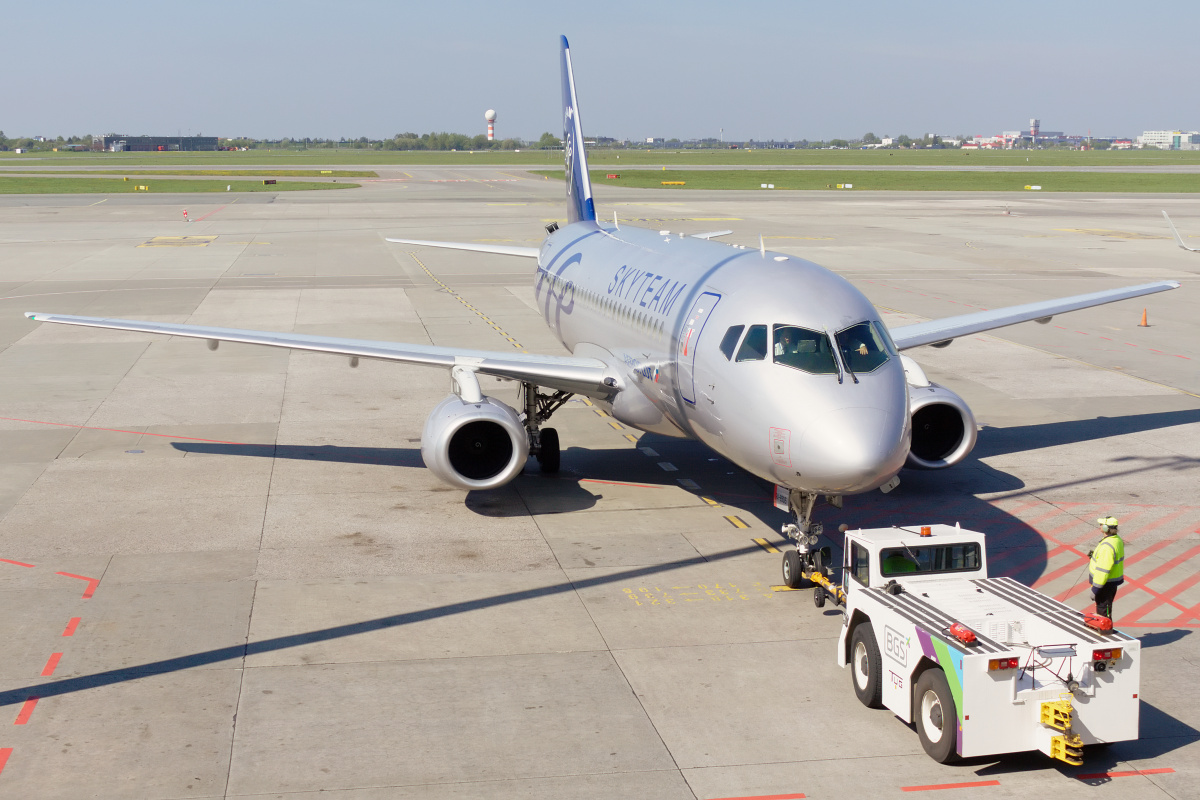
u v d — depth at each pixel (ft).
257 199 362.74
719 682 44.34
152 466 75.15
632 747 39.04
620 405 70.44
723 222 269.64
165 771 37.01
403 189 423.64
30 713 41.04
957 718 36.63
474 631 49.16
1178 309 146.82
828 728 40.65
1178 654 47.29
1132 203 345.31
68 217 289.53
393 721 40.75
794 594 54.03
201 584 54.24
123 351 115.44
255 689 43.21
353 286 166.61
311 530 62.75
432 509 67.05
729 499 69.77
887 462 48.21
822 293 54.34
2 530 61.57
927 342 77.00
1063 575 56.70
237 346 117.91
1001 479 74.08
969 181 477.77
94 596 52.44
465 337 123.75
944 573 45.47
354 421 88.38
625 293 72.69
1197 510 67.36
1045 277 175.11
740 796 35.94
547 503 68.64
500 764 37.73
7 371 105.29
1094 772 37.68
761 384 51.57
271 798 35.42
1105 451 80.69
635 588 54.60
